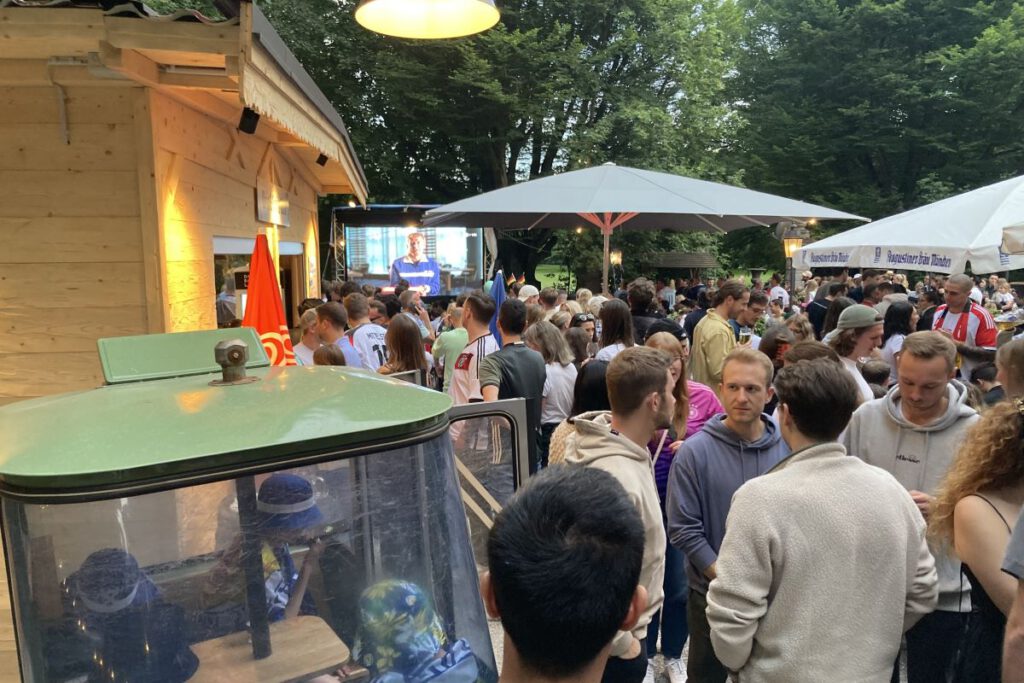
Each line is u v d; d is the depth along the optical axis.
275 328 3.29
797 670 2.00
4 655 2.97
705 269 29.44
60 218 3.76
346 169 7.43
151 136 3.75
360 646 1.46
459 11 3.00
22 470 1.24
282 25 20.86
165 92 3.93
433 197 24.38
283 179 7.63
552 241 26.22
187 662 1.32
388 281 17.23
